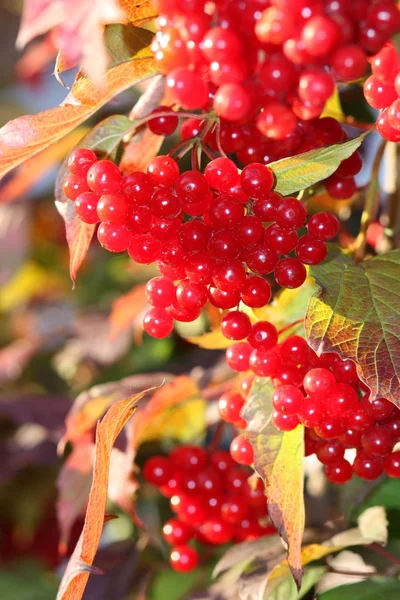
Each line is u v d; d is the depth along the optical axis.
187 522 0.48
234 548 0.46
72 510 0.52
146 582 0.58
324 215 0.38
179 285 0.38
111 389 0.51
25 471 0.76
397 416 0.39
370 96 0.35
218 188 0.37
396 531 0.47
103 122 0.40
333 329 0.37
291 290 0.43
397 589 0.45
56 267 0.99
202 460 0.47
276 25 0.33
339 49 0.33
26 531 0.75
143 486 0.59
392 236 0.46
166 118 0.40
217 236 0.37
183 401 0.50
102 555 0.62
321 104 0.34
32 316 1.04
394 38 0.33
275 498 0.39
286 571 0.44
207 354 0.63
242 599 0.43
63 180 0.40
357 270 0.39
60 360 0.81
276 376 0.39
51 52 0.86
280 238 0.37
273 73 0.34
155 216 0.37
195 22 0.34
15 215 0.90
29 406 0.69
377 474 0.40
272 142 0.39
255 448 0.39
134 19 0.38
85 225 0.40
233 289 0.37
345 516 0.48
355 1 0.33
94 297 0.89
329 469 0.41
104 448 0.39
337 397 0.38
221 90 0.34
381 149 0.42
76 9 0.34
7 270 0.94
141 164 0.42
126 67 0.38
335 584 0.45
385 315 0.37
